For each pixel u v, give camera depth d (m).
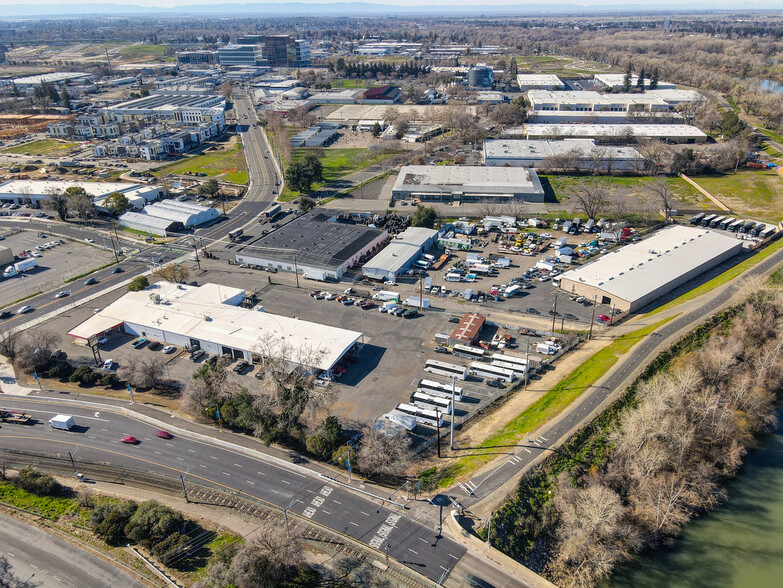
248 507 82.38
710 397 101.06
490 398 106.88
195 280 156.12
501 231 185.88
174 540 76.12
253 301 143.75
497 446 93.19
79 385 113.12
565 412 100.31
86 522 80.94
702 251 162.38
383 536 77.00
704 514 86.75
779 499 89.38
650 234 180.62
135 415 103.62
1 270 163.88
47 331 129.38
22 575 72.75
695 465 93.75
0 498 85.44
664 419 92.25
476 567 72.25
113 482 88.12
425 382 108.75
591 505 78.19
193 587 68.44
